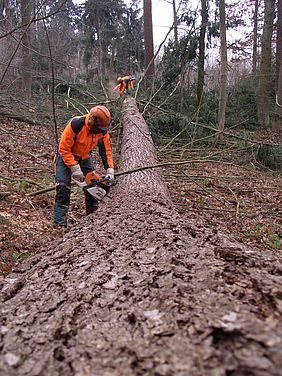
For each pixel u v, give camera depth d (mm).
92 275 2020
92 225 3035
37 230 3973
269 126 14094
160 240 2410
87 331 1464
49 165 6836
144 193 4039
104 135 3949
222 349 1159
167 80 12320
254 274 1688
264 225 5102
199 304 1476
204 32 13672
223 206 5906
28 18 8180
